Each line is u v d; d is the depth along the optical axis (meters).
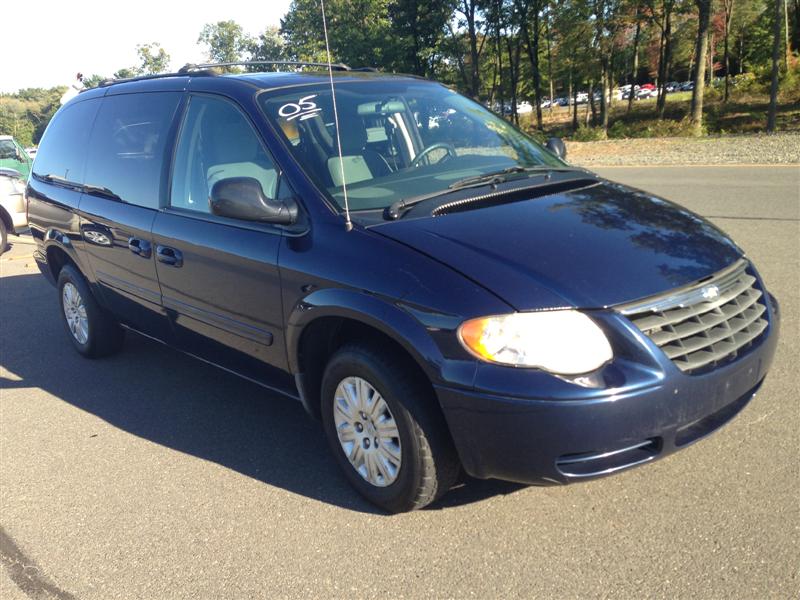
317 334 3.34
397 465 3.04
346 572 2.83
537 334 2.56
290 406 4.53
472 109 4.43
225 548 3.06
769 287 6.01
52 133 5.72
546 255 2.80
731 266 3.07
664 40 50.09
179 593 2.79
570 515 3.06
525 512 3.12
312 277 3.16
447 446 2.92
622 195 3.53
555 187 3.56
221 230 3.71
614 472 2.64
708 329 2.81
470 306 2.65
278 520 3.24
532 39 49.31
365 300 2.93
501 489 3.30
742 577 2.58
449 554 2.88
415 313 2.77
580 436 2.54
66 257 5.52
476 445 2.70
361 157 3.65
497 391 2.58
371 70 4.69
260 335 3.60
